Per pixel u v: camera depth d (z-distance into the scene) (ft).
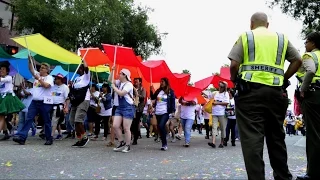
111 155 24.70
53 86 32.71
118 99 27.14
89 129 40.01
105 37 79.71
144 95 35.04
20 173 16.61
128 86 26.66
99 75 53.78
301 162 24.16
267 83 12.95
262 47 13.30
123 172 17.79
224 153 29.19
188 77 39.40
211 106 36.27
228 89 38.63
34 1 72.54
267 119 13.43
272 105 13.06
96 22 76.43
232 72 13.41
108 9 77.87
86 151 26.40
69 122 36.42
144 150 29.35
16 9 76.02
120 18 87.30
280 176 14.23
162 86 30.63
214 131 35.06
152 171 18.40
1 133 39.45
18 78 48.83
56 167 18.67
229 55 13.48
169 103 30.30
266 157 26.45
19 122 32.96
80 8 74.79
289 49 13.64
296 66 13.58
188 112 34.71
